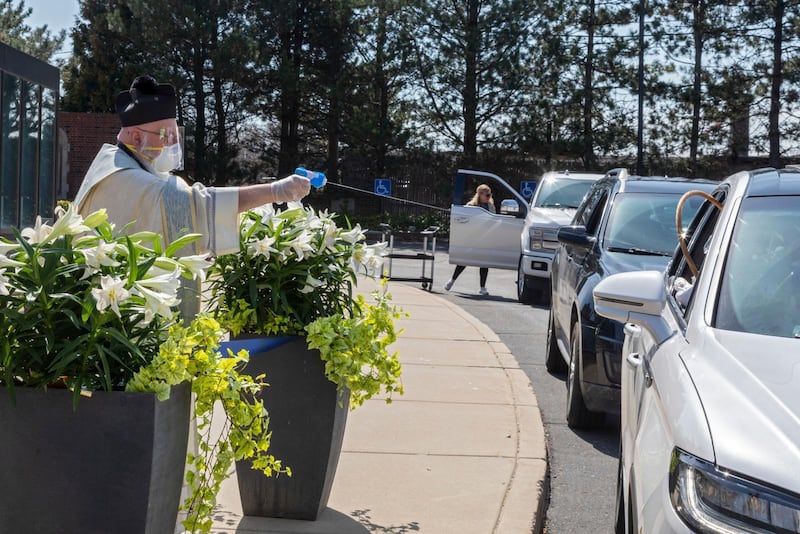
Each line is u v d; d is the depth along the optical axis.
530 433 6.70
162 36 39.19
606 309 3.89
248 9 41.06
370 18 41.81
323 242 4.65
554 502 5.82
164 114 4.05
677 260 5.07
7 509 2.89
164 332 3.04
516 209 16.91
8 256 2.89
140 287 2.84
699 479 2.67
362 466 5.89
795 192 4.13
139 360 2.95
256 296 4.50
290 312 4.59
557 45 40.28
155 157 4.08
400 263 23.12
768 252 3.81
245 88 41.25
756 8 40.12
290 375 4.67
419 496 5.36
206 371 3.05
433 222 40.56
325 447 4.74
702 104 41.25
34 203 17.59
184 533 4.02
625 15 40.88
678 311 4.02
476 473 5.79
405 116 43.59
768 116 41.91
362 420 6.98
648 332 3.86
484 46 40.41
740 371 3.06
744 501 2.54
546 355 10.01
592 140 41.69
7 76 16.16
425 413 7.21
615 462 6.64
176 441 2.99
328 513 5.02
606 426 7.58
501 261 16.73
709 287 3.75
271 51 41.06
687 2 41.03
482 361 9.34
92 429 2.84
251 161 43.69
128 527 2.87
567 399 7.82
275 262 4.56
